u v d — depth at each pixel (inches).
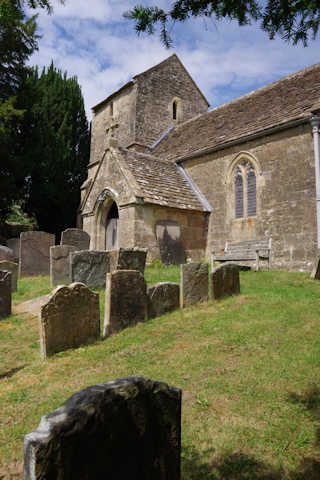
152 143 871.7
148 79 889.5
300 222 454.3
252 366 161.0
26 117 810.2
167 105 921.5
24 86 788.6
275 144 498.9
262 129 506.9
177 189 579.5
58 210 1007.6
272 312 243.6
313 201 442.0
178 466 88.8
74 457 67.2
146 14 108.2
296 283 339.6
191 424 119.9
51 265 382.3
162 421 85.5
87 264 337.1
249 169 540.7
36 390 146.3
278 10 112.9
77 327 199.2
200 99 1002.7
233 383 146.1
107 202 574.9
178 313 257.9
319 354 168.1
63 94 1117.7
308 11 112.0
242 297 295.7
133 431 78.9
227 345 189.0
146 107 877.2
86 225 608.7
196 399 135.2
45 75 1159.0
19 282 415.5
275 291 311.4
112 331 218.8
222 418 122.8
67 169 1002.7
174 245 526.3
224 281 301.7
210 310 263.4
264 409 127.0
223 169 578.9
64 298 193.9
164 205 515.5
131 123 864.3
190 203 566.6
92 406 71.2
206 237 585.9
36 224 1054.4
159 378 152.6
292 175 471.5
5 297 269.9
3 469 99.2
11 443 110.6
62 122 1074.1
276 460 102.1
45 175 916.6
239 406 129.6
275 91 631.8
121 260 347.3
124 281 228.1
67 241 519.5
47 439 63.0
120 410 76.4
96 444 71.3
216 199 584.1
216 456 104.4
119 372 159.3
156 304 252.2
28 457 63.0
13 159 754.2
